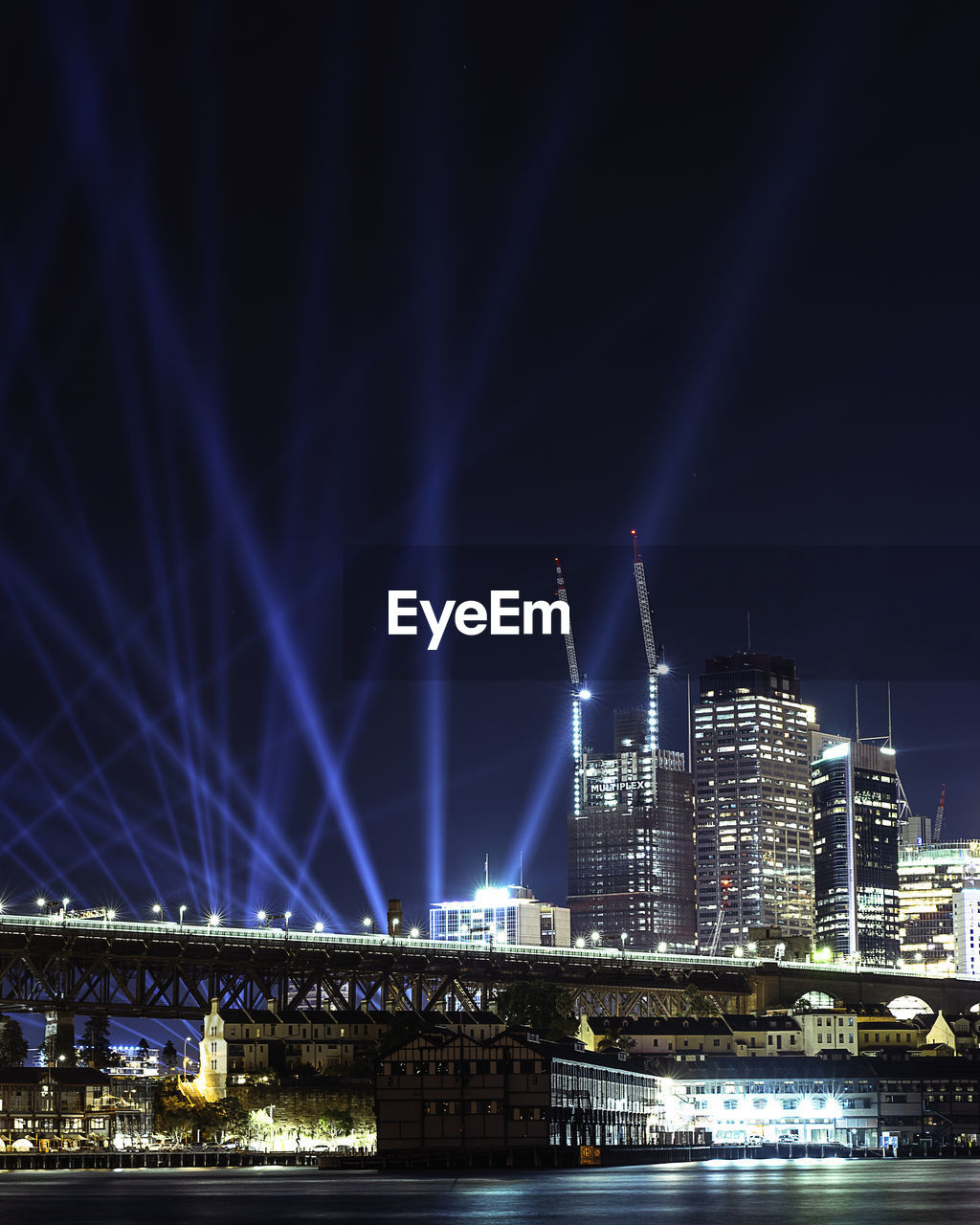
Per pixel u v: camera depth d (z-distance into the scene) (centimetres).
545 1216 19138
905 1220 18425
